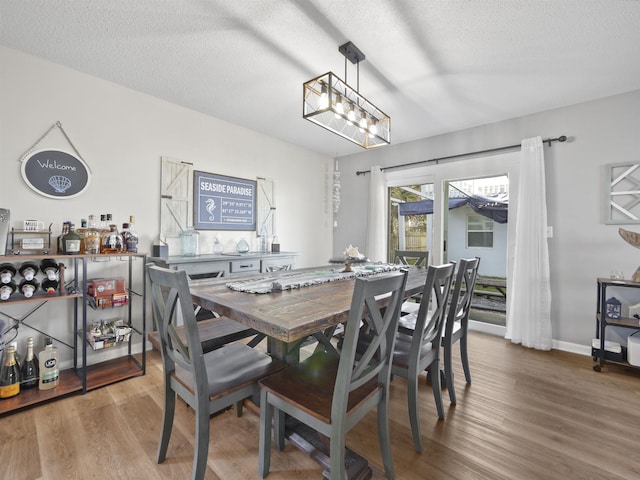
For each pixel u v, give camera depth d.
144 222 2.69
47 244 2.16
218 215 3.25
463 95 2.65
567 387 2.08
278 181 3.91
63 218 2.25
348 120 1.99
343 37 1.91
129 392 1.97
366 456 1.42
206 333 1.76
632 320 2.38
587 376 2.25
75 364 2.19
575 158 2.78
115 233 2.20
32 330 2.12
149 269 1.28
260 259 3.15
